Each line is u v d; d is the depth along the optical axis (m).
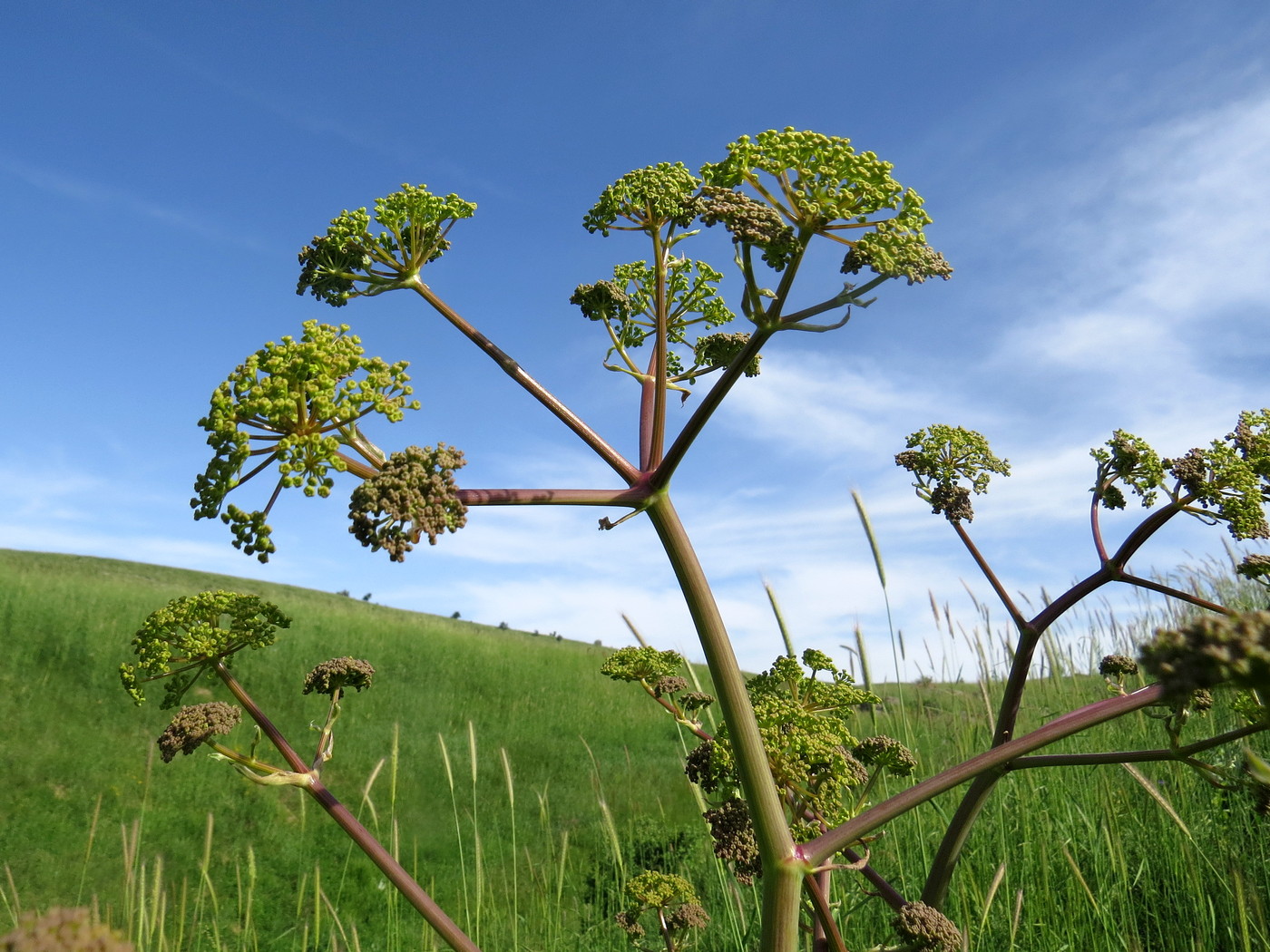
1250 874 4.17
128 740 12.00
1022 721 6.36
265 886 8.70
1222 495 2.58
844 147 1.65
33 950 0.72
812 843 1.76
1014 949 3.91
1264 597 7.61
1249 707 2.02
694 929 4.13
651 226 2.07
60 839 9.16
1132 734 5.98
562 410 1.85
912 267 1.60
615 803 11.84
